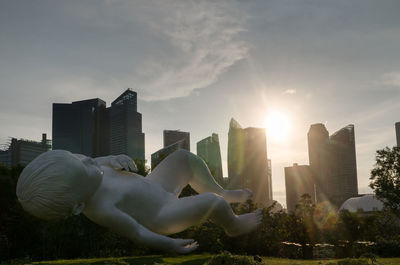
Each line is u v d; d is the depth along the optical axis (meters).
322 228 29.66
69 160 7.36
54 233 26.75
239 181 106.81
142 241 7.94
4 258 26.56
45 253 28.55
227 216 9.01
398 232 40.47
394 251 23.23
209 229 18.92
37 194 7.09
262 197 105.69
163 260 11.23
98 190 8.05
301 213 29.17
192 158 9.93
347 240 29.64
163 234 8.77
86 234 27.19
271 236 23.81
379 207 65.81
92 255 25.34
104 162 8.69
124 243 23.59
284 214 28.91
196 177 10.08
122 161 8.62
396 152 32.88
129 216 8.05
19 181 7.30
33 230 28.81
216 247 18.83
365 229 30.20
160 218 8.52
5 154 115.06
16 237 28.72
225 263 8.42
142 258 12.28
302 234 27.34
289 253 26.67
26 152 115.12
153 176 9.51
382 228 40.56
